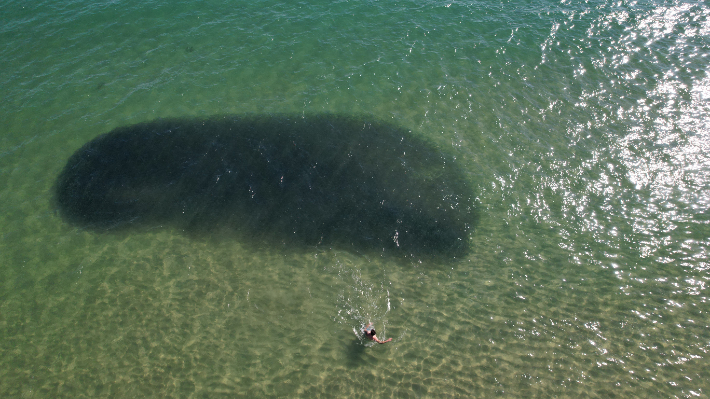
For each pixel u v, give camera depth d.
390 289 17.91
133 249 19.30
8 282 17.86
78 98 26.06
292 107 26.00
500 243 19.44
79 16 31.36
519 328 16.38
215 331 16.44
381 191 21.89
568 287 17.64
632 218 19.89
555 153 22.94
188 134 24.41
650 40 29.31
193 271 18.53
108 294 17.59
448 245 19.50
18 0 32.53
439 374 15.15
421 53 29.02
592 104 25.38
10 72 27.28
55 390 14.83
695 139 22.97
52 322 16.64
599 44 29.20
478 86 26.86
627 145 23.00
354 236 19.98
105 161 22.95
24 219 20.22
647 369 15.01
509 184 21.75
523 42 29.52
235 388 14.87
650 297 17.09
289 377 15.16
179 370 15.32
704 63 27.33
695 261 18.14
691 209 20.02
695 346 15.52
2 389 14.84
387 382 15.00
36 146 23.52
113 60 28.39
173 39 29.84
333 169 22.92
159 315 16.92
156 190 21.78
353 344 16.08
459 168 22.67
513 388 14.73
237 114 25.56
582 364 15.26
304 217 20.80
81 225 20.12
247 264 18.83
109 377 15.15
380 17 31.70
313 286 18.02
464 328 16.45
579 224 19.88
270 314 17.00
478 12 32.06
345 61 28.61
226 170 22.77
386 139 24.31
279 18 31.55
